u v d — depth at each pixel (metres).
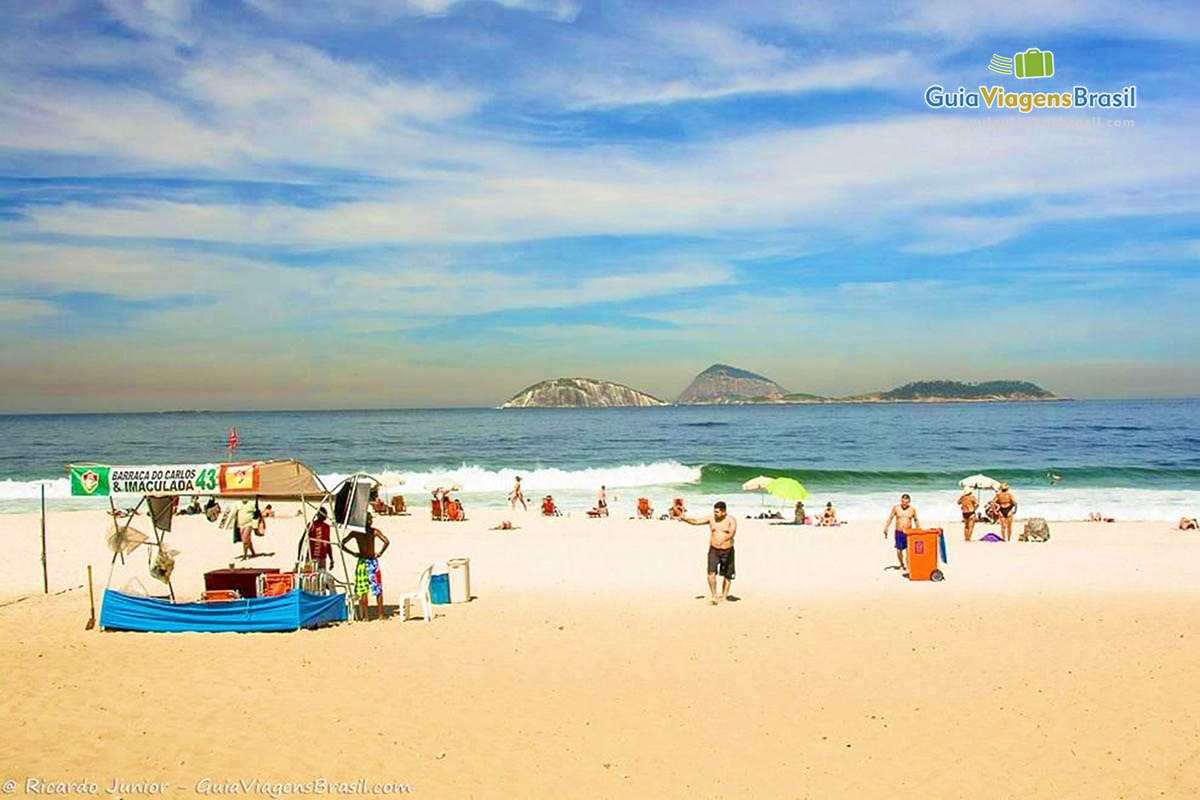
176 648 12.54
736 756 8.61
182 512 29.94
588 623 14.28
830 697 10.39
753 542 24.58
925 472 50.00
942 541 18.84
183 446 84.69
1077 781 8.02
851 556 21.88
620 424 141.62
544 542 24.61
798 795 7.75
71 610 15.32
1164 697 10.29
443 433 112.25
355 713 9.77
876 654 12.27
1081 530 27.45
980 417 151.12
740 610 15.32
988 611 15.05
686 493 40.50
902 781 8.04
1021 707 9.99
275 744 8.84
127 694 10.38
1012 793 7.79
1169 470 49.97
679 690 10.66
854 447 80.81
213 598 14.52
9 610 15.32
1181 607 15.38
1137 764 8.38
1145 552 22.31
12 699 10.16
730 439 96.06
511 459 69.75
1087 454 68.06
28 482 41.75
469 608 15.59
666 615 14.92
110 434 108.44
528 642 12.98
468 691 10.59
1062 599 16.16
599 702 10.21
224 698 10.26
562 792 7.77
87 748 8.68
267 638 13.15
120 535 13.99
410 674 11.30
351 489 14.48
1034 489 42.12
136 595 15.02
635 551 22.86
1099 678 11.05
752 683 10.95
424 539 25.23
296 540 25.08
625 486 43.66
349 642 12.93
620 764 8.40
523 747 8.81
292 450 79.94
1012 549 22.95
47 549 23.05
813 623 14.22
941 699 10.30
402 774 8.12
